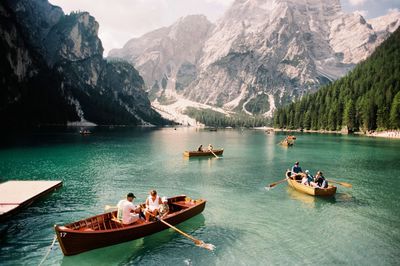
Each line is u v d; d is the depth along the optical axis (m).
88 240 17.20
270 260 17.27
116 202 27.30
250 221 23.05
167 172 42.31
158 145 83.44
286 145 86.50
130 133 145.75
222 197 29.69
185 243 19.22
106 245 17.95
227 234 20.62
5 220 22.30
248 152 69.50
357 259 17.48
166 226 20.70
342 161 55.19
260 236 20.38
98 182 35.09
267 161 54.59
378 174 42.59
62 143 79.62
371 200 29.09
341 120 168.50
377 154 66.06
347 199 29.39
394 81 161.62
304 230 21.52
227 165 49.38
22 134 110.44
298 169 36.28
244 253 18.05
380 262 17.19
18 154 56.41
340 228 21.92
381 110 140.38
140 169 44.31
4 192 27.58
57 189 31.28
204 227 21.73
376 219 23.86
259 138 126.19
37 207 25.28
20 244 18.50
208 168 46.12
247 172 43.09
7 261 16.64
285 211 25.50
